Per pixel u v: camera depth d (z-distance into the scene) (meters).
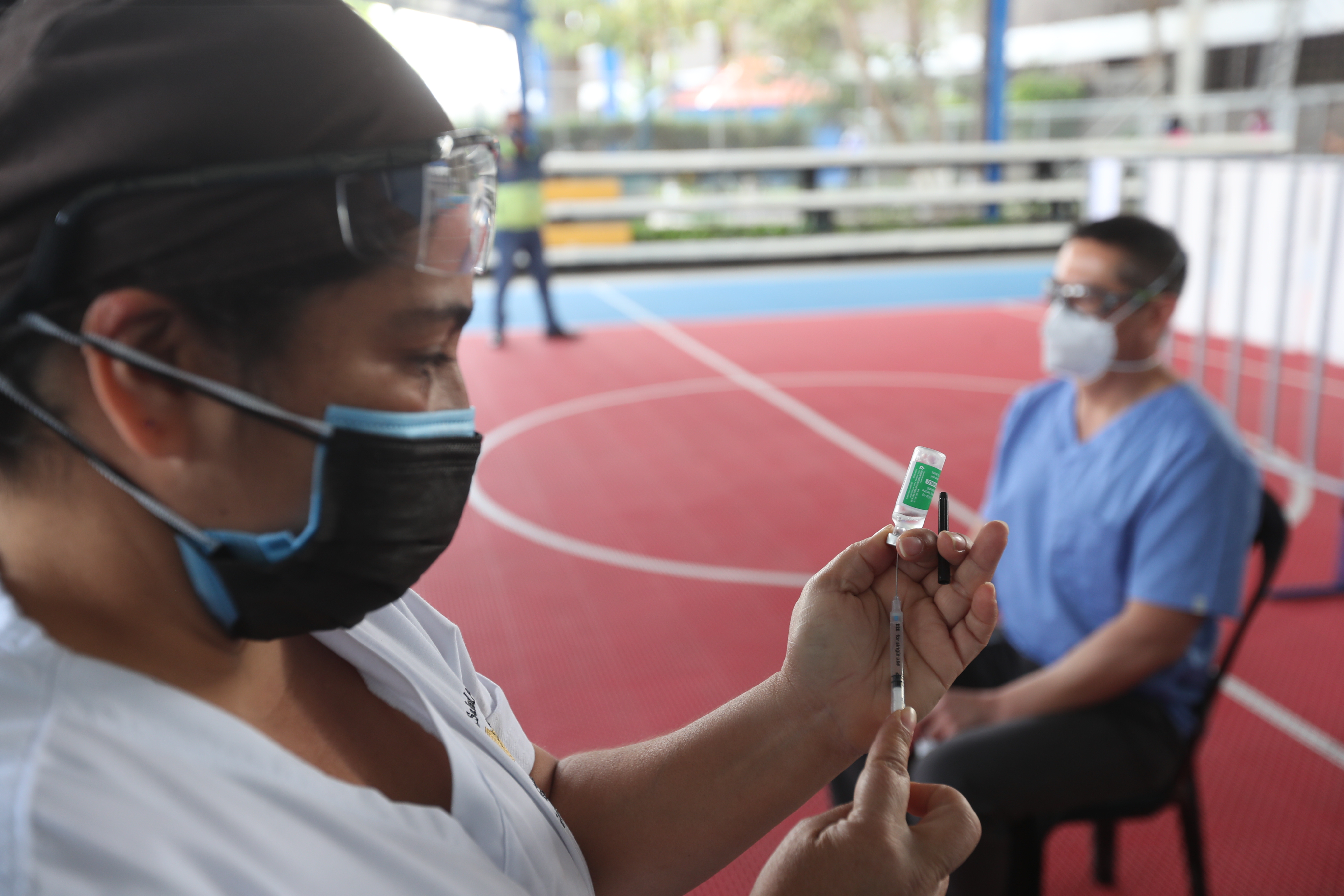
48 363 0.58
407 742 0.80
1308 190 7.30
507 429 6.99
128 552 0.62
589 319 11.64
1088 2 26.30
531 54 16.91
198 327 0.59
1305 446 6.39
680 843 1.01
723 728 1.05
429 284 0.66
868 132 20.59
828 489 5.64
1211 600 2.11
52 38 0.55
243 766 0.61
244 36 0.57
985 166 17.56
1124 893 2.61
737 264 15.46
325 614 0.69
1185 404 2.25
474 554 4.79
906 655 1.03
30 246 0.56
